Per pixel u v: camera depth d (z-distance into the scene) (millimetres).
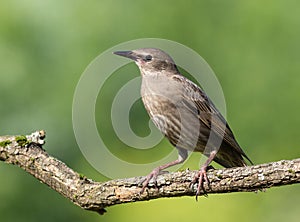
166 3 15758
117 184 8875
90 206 8875
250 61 15570
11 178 14070
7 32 14750
